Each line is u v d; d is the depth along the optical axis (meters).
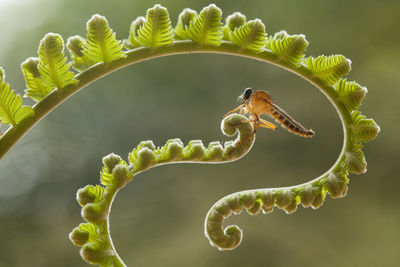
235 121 0.68
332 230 1.11
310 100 1.33
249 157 1.26
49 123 1.28
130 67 1.37
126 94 1.35
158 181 1.23
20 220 1.18
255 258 1.07
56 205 1.22
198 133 1.32
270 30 1.43
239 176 1.24
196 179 1.24
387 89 1.30
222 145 0.68
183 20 0.68
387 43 1.36
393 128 1.25
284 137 1.28
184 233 1.14
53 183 1.24
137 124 1.32
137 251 1.12
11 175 1.23
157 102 1.35
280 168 1.25
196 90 1.37
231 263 1.07
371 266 1.05
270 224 1.11
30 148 1.26
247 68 1.39
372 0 1.40
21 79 1.38
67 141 1.28
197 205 1.19
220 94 1.36
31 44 1.42
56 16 1.46
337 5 1.42
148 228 1.16
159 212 1.19
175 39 0.68
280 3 1.44
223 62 1.40
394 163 1.21
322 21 1.41
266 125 0.71
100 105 1.33
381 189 1.19
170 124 1.33
